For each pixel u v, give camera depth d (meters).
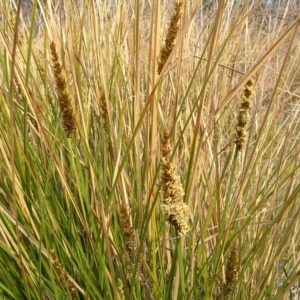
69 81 0.49
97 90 0.47
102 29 0.57
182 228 0.23
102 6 0.62
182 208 0.23
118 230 0.40
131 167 0.46
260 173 0.51
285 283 0.34
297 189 0.30
